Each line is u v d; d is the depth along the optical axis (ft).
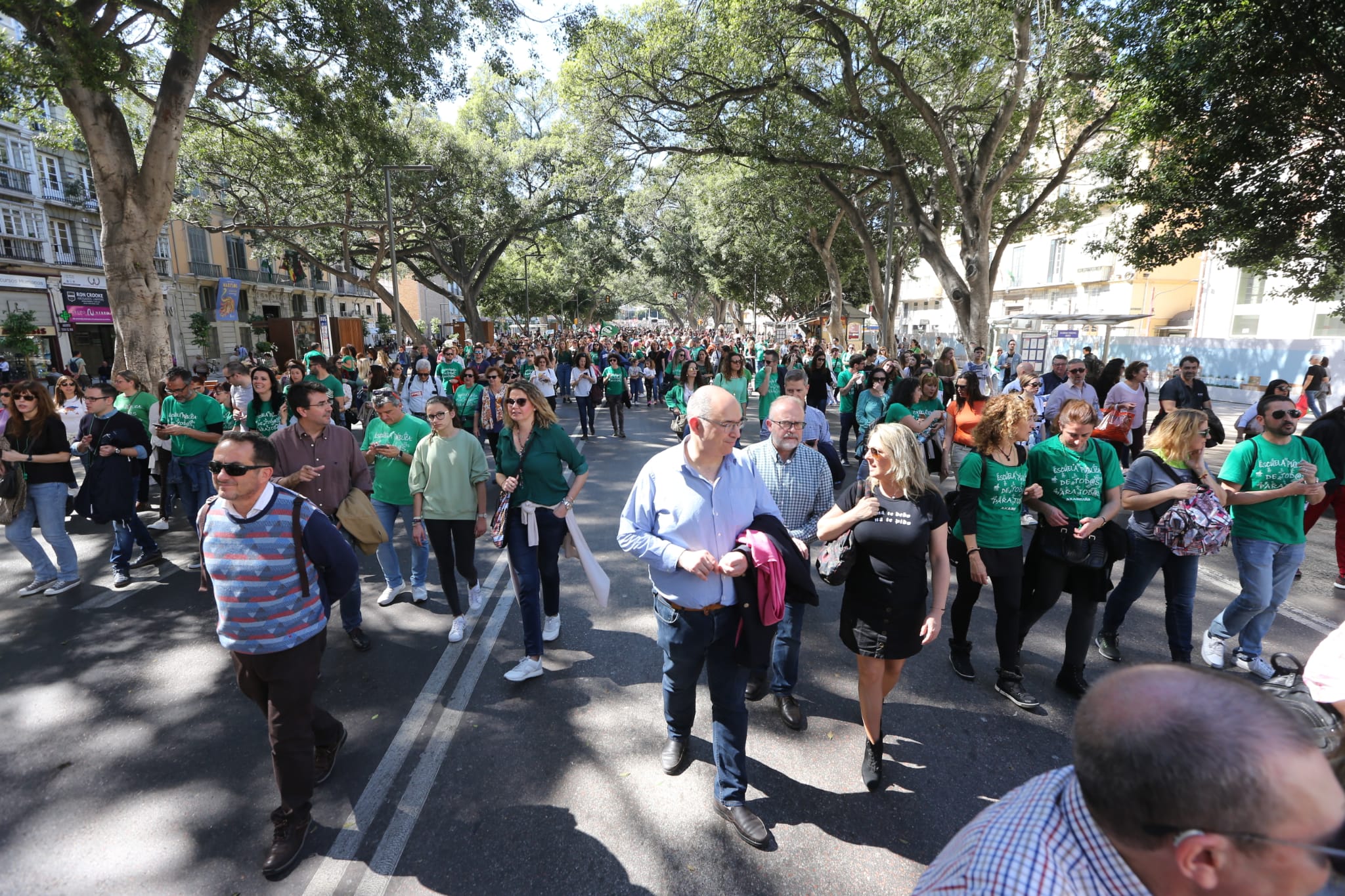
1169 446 12.97
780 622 11.95
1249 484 13.14
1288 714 2.86
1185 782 2.68
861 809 9.84
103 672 14.11
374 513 15.01
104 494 18.42
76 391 33.63
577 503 28.27
